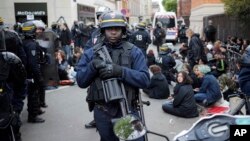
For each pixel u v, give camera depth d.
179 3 76.25
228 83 7.09
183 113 6.55
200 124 2.36
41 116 6.71
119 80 2.84
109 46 3.01
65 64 10.35
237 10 15.73
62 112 6.98
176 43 28.52
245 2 15.31
